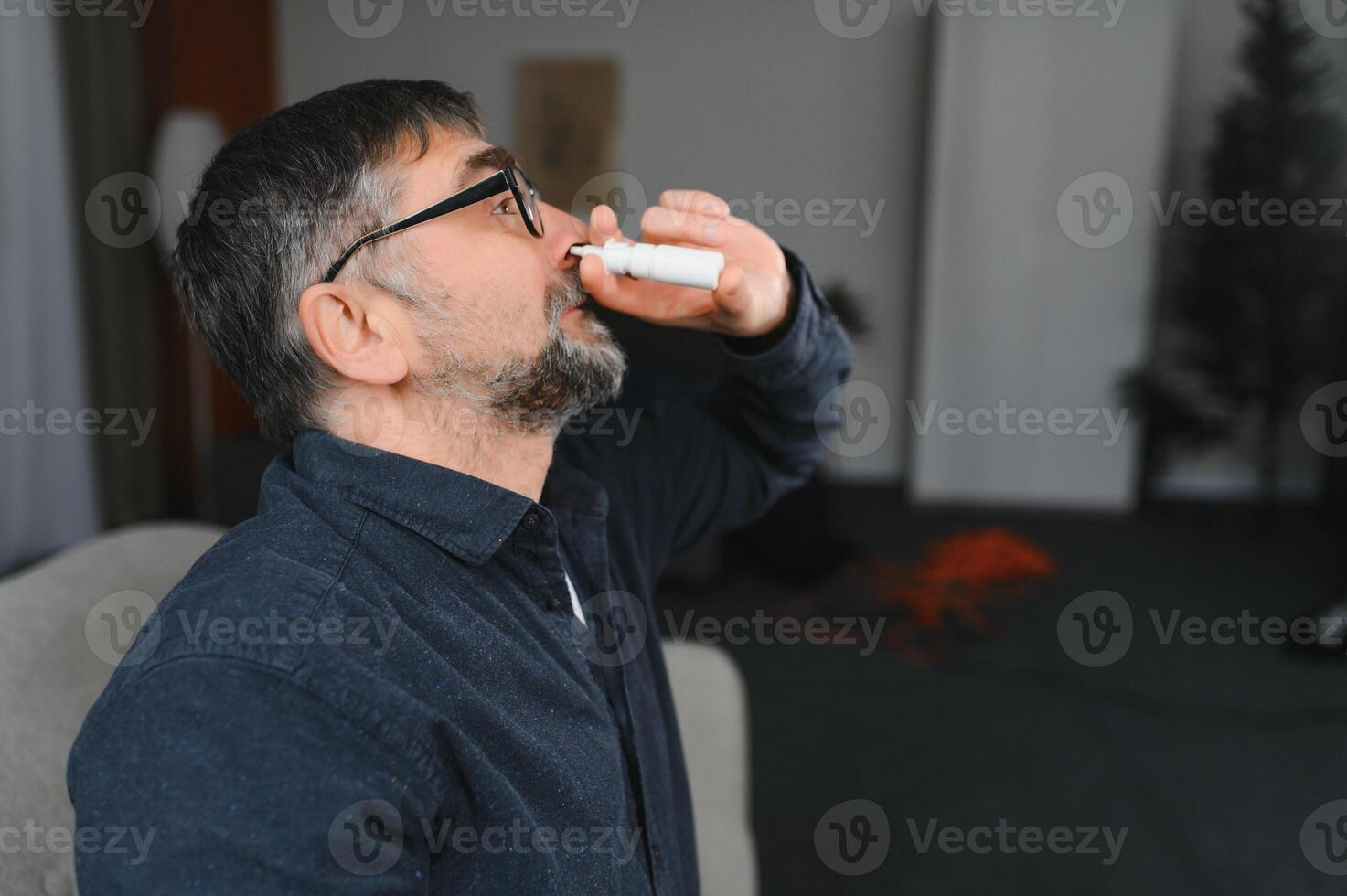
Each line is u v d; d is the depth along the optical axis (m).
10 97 2.86
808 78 4.47
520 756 0.65
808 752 2.26
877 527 4.08
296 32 4.54
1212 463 4.48
